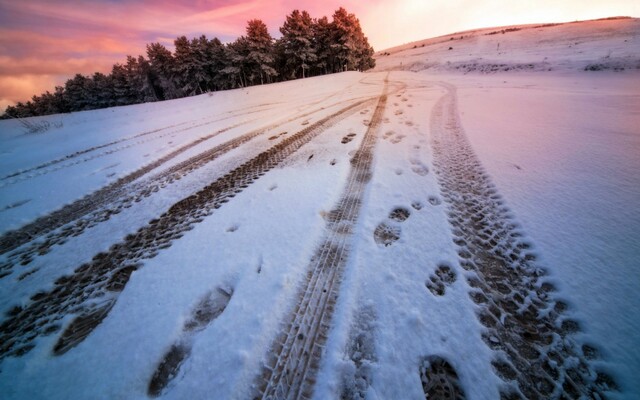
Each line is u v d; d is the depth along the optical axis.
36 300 2.25
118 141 7.34
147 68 33.38
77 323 2.00
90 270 2.53
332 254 2.40
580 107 6.03
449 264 2.18
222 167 4.59
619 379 1.38
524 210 2.69
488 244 2.36
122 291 2.21
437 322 1.72
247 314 1.86
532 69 20.58
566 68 18.91
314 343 1.70
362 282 2.05
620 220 2.36
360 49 32.59
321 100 10.47
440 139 4.87
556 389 1.37
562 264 2.04
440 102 8.24
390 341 1.64
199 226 2.96
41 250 2.91
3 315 2.13
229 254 2.46
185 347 1.77
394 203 3.04
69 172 5.18
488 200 2.96
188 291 2.12
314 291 2.04
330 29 28.14
